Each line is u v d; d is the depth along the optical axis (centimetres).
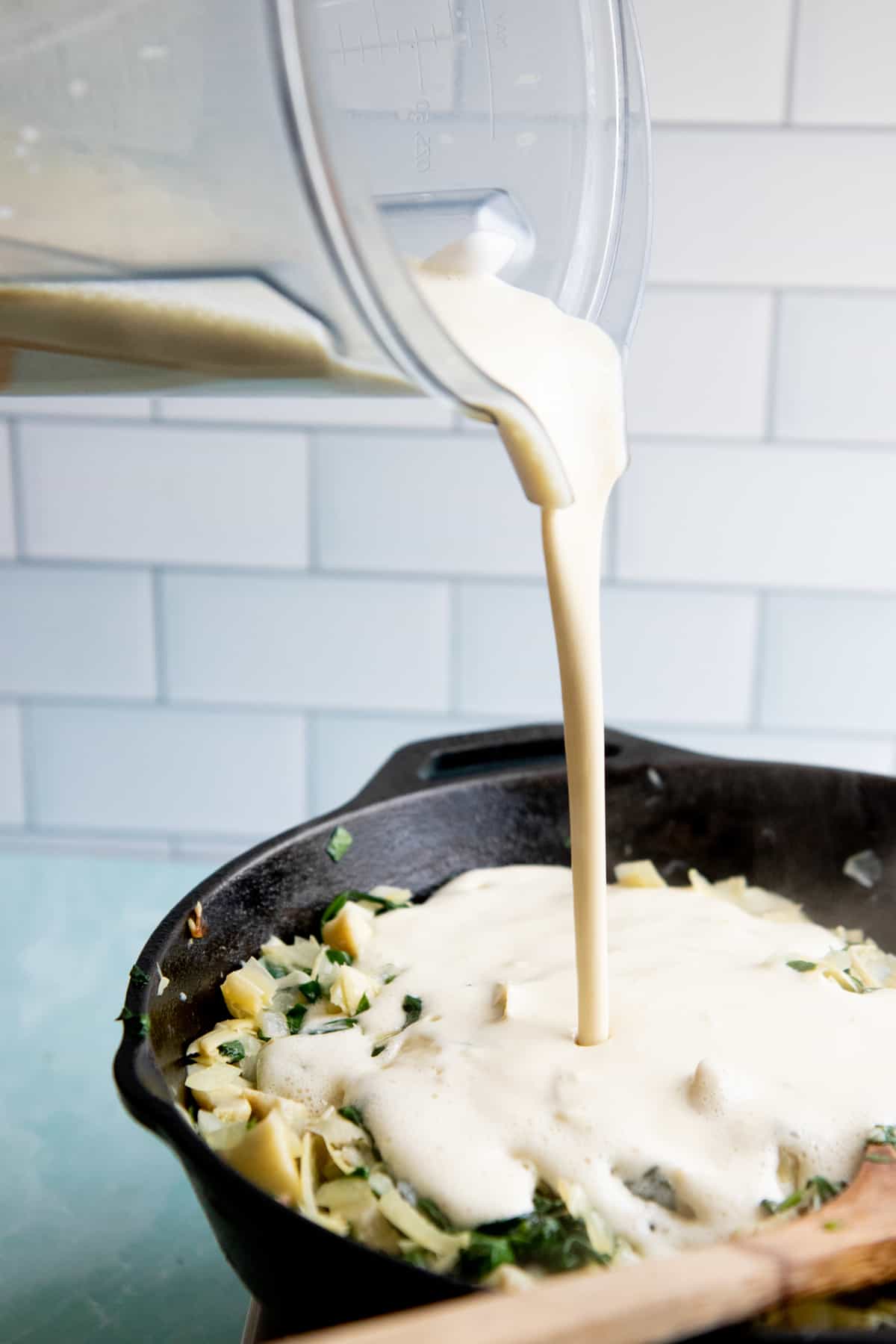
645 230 66
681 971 65
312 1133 58
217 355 53
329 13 60
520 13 63
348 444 94
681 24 87
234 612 97
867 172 88
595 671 63
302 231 48
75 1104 74
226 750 100
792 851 73
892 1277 47
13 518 96
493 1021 63
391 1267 42
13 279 50
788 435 92
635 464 93
